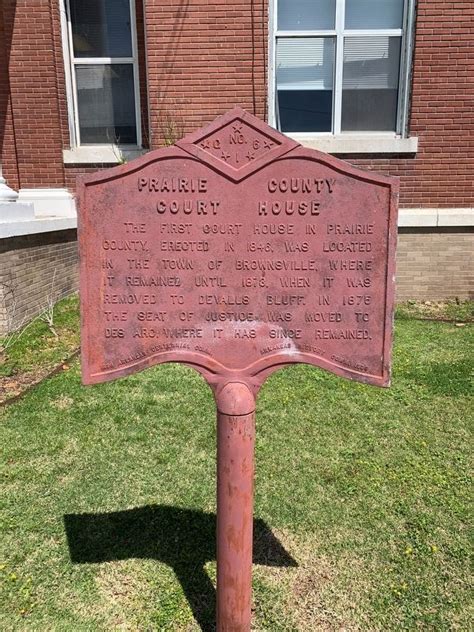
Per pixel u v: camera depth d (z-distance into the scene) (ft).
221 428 7.11
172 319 7.35
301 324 7.37
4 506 10.77
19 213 22.41
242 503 7.18
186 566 9.33
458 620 8.25
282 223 7.20
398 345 20.08
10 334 20.24
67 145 28.63
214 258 7.25
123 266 7.23
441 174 26.40
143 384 16.49
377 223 7.17
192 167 7.10
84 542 9.86
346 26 26.23
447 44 25.18
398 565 9.33
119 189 7.10
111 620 8.25
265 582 8.95
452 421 14.25
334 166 7.08
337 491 11.32
